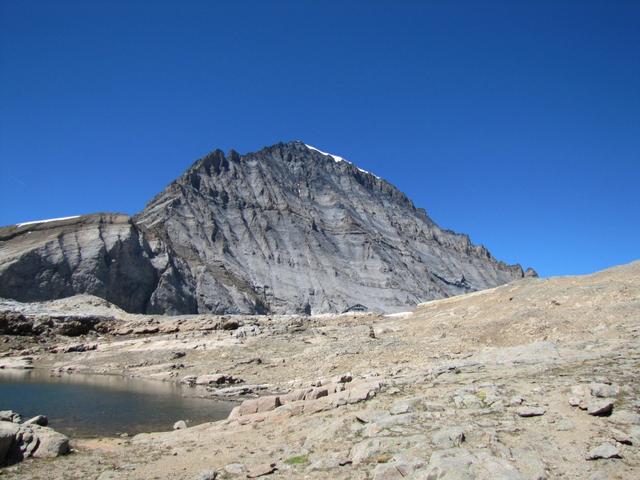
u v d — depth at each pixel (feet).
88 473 47.42
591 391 47.91
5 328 200.03
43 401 99.96
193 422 81.20
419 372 77.82
